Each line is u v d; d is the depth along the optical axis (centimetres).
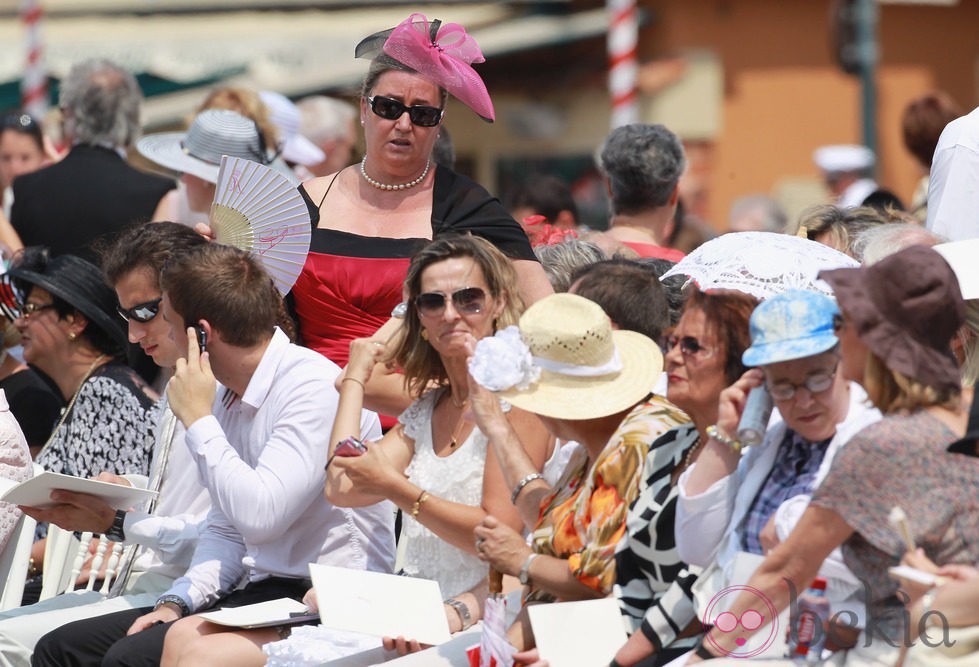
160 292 1911
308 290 2034
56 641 1753
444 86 1991
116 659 1650
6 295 2134
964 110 6309
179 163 2617
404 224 2048
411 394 1747
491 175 6081
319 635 1603
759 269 1510
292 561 1750
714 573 1345
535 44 5619
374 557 1780
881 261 1266
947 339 1247
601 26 5562
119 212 2656
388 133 2014
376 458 1622
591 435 1502
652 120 5844
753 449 1370
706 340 1370
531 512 1536
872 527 1202
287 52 5362
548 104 5991
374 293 2012
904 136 2920
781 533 1284
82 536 2017
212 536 1797
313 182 2125
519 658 1373
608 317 1563
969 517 1194
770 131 5941
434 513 1603
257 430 1752
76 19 5619
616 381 1482
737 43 5875
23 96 5084
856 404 1338
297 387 1738
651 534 1391
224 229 2019
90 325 2128
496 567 1505
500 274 1656
